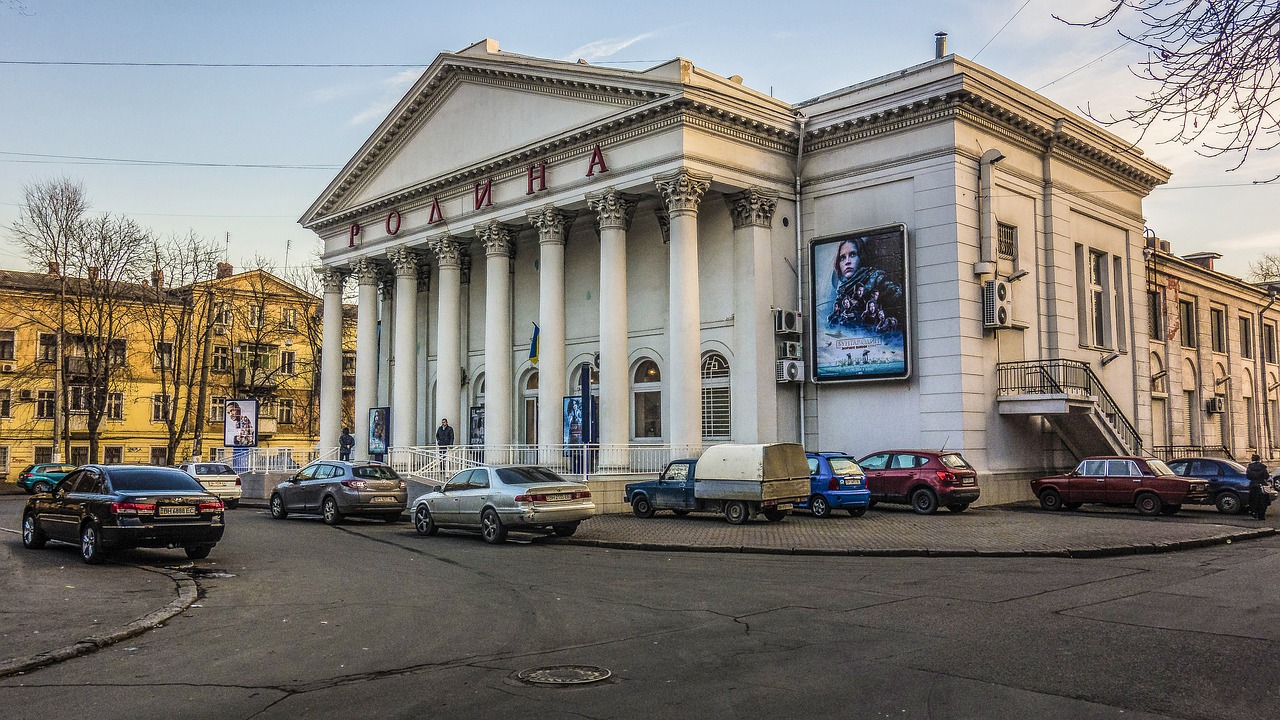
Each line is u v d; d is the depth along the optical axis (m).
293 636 9.67
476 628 9.95
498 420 31.50
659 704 6.84
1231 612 10.41
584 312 33.62
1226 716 6.48
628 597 11.88
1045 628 9.51
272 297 61.75
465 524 19.72
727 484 21.50
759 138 28.70
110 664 8.46
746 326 28.28
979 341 26.52
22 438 55.38
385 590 12.84
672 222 26.86
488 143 32.97
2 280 56.16
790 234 29.58
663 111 26.88
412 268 36.31
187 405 50.72
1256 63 6.42
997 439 26.86
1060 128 29.44
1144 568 14.34
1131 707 6.68
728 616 10.41
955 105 26.17
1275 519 23.16
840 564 15.05
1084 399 26.45
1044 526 20.42
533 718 6.52
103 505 15.64
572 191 29.59
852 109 28.09
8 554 17.08
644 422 31.42
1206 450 37.47
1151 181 35.19
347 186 39.62
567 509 19.03
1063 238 30.31
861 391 27.94
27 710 6.91
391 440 36.94
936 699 6.89
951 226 26.08
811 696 7.00
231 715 6.70
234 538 20.45
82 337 48.81
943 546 16.78
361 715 6.66
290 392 63.06
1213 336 44.44
